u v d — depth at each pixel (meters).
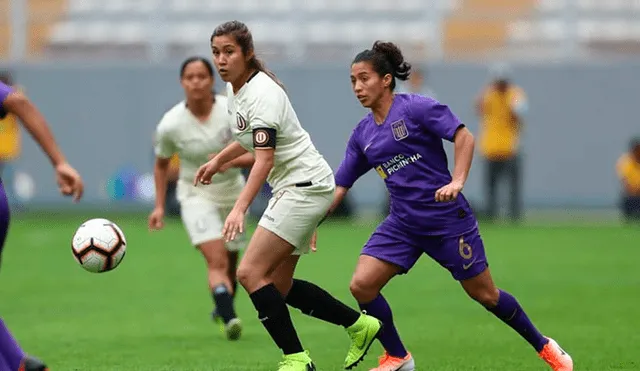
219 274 33.09
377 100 24.80
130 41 90.44
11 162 86.50
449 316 37.72
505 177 76.81
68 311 39.62
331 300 25.03
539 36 88.12
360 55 24.84
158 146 34.50
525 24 88.12
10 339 19.88
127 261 56.94
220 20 89.44
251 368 27.38
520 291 44.31
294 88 88.25
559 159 86.56
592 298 42.12
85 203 87.88
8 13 89.94
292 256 24.67
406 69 25.02
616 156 86.12
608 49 87.75
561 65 86.31
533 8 88.25
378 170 25.31
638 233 70.69
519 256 57.97
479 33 88.50
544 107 86.56
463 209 24.81
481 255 24.97
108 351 30.41
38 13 90.44
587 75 86.12
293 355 23.72
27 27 90.31
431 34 88.69
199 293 44.97
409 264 25.23
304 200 23.78
